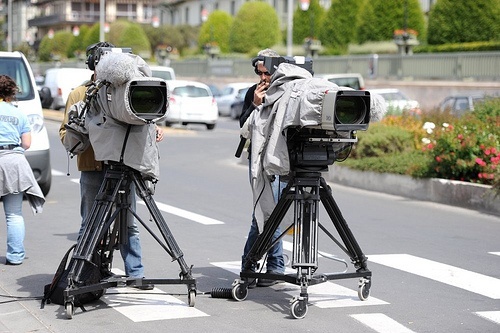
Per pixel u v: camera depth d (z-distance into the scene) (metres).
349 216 23.00
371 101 12.02
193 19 156.75
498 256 17.81
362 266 13.52
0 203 23.81
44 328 12.15
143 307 13.27
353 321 12.60
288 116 12.23
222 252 17.83
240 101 73.31
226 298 13.90
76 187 28.14
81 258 12.44
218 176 32.22
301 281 12.60
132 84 11.77
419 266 16.66
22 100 24.80
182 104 59.09
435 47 76.44
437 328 12.32
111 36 143.25
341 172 30.06
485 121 28.78
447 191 25.45
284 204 12.91
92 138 12.51
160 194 26.84
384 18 87.38
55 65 147.88
